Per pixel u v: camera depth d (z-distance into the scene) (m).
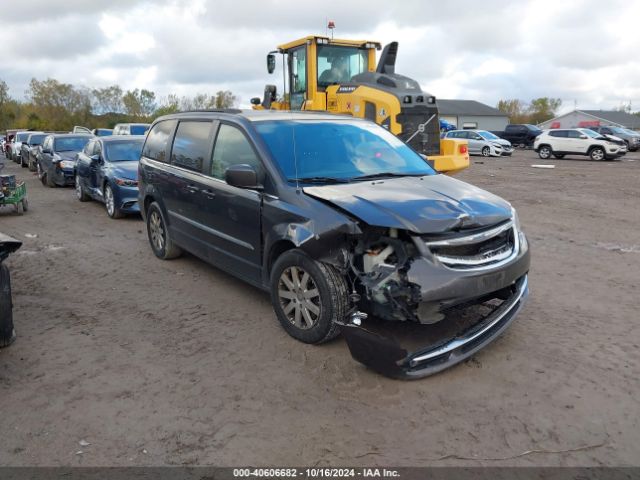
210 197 5.47
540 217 10.34
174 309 5.36
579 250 7.61
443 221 3.80
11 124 80.12
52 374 4.01
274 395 3.69
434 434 3.24
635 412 3.44
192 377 3.95
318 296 4.18
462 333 4.00
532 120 100.50
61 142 16.41
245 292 5.85
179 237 6.50
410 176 5.05
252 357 4.25
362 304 4.01
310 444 3.16
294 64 12.79
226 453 3.08
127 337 4.68
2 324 4.35
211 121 5.79
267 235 4.64
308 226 4.14
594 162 26.64
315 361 4.16
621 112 81.94
